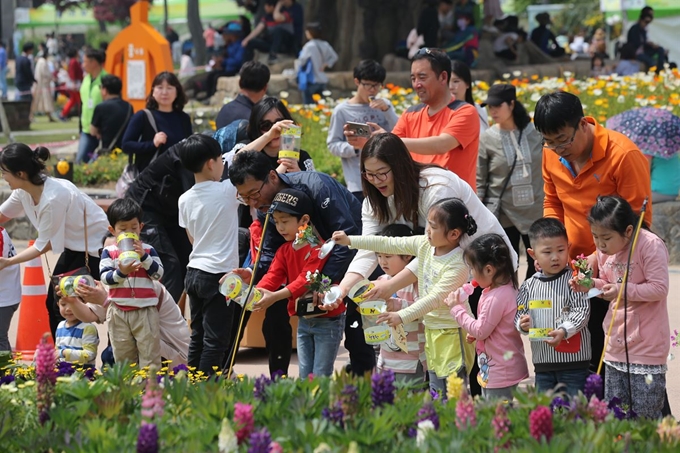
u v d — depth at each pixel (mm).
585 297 8773
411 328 10023
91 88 26781
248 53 37469
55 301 12281
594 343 9375
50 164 27391
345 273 10211
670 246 18859
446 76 11734
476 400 7344
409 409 6812
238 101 13945
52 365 7293
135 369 9984
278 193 10094
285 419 6730
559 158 9375
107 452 6066
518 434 6504
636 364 8648
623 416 7910
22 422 7480
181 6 68938
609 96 25156
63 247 12102
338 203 10219
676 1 45031
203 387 7402
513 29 40656
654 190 18844
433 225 9133
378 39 38750
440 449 5980
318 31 32812
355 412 6688
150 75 30734
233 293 9656
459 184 9633
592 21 78500
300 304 10141
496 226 9891
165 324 11648
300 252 10195
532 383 11750
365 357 11258
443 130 11547
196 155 11281
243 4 48844
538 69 37938
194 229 11320
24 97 49719
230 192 11391
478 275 9148
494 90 14031
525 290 9156
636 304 8625
